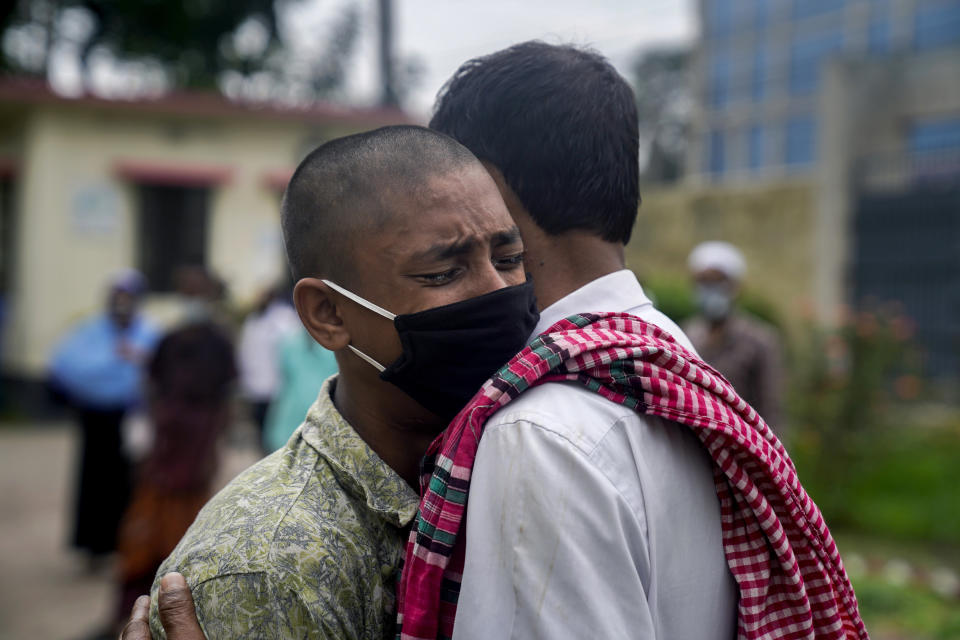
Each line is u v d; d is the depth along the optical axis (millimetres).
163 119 10891
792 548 1215
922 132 11242
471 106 1410
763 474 1177
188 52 18656
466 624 1093
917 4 18625
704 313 4789
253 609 1146
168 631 1147
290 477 1260
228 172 11055
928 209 9992
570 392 1142
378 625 1231
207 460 4594
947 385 9094
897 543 6180
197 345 4590
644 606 1068
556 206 1357
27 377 10703
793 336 10992
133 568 4562
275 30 19062
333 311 1286
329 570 1185
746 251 11859
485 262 1227
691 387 1176
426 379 1239
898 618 4703
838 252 10812
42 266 10586
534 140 1354
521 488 1088
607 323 1237
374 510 1233
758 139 21844
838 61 10969
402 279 1211
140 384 5664
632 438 1124
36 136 10500
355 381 1310
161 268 11055
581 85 1370
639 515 1103
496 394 1152
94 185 10703
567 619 1048
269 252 11344
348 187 1229
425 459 1258
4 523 6746
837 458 6746
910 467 7367
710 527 1186
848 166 10914
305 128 11336
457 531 1149
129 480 5785
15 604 5082
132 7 17922
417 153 1224
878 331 6887
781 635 1196
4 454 9125
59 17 18312
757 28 21781
